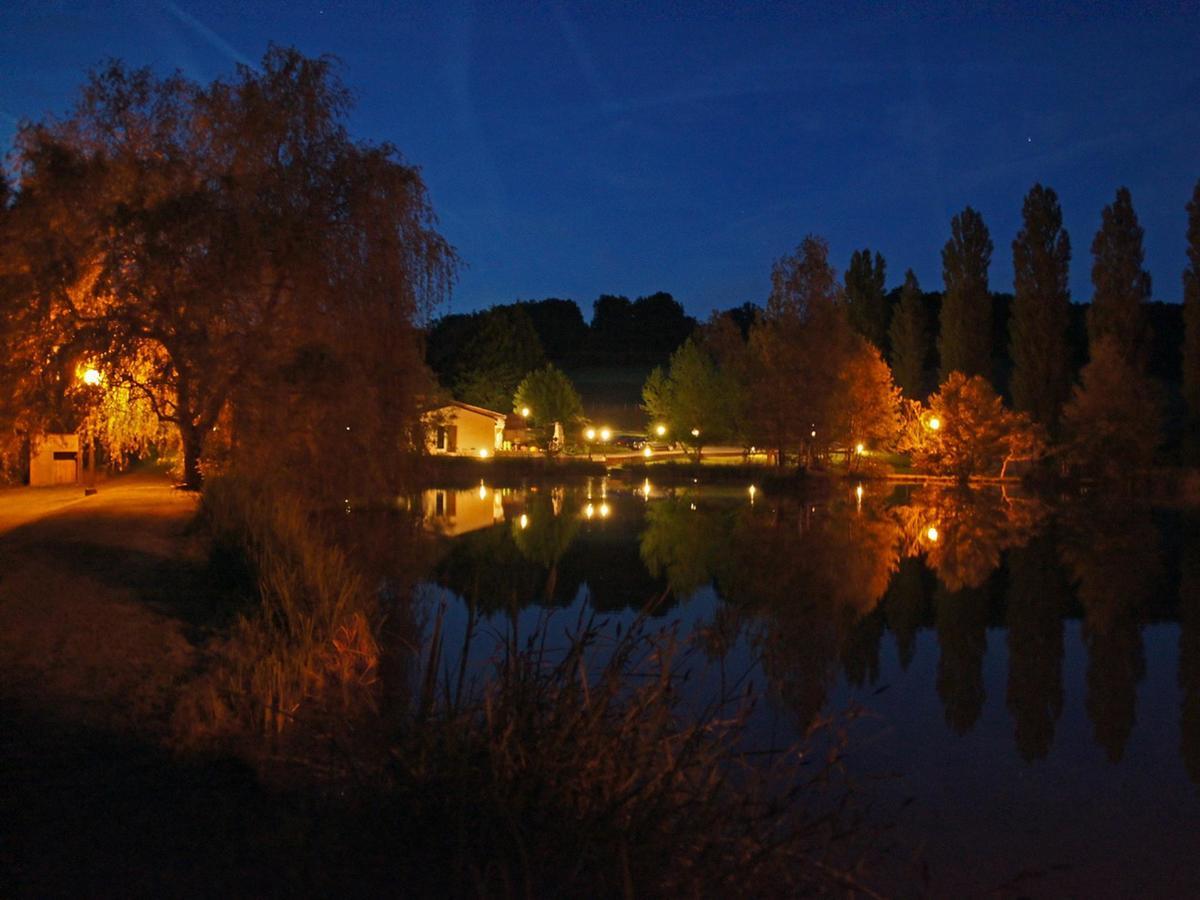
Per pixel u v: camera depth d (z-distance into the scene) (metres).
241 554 14.07
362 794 6.06
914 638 15.48
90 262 21.33
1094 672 13.46
